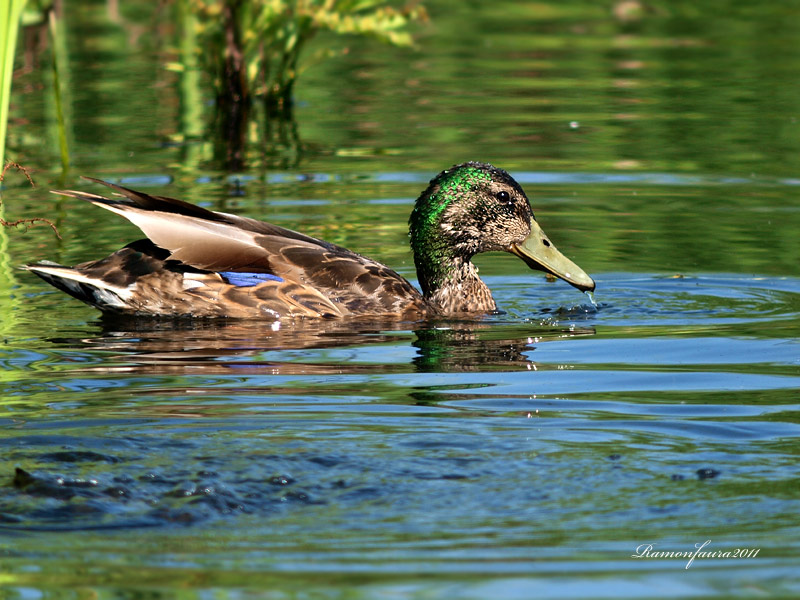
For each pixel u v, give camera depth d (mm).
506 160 18875
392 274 12930
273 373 10227
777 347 10930
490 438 8281
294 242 12930
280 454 7891
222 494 7223
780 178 17719
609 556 6453
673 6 33000
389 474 7559
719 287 13219
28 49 24469
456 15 32625
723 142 19875
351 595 6012
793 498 7160
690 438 8281
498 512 7020
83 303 12844
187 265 12484
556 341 11422
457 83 24922
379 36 21906
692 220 15766
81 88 24109
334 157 19078
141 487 7332
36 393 9477
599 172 18203
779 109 22047
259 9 22516
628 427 8547
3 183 17500
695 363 10484
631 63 26531
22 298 12914
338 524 6875
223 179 17688
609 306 12719
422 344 11375
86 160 18734
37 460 7715
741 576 6227
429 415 8867
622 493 7266
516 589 6086
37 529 6781
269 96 23422
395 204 16438
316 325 12164
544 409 9055
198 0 22656
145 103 23047
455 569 6305
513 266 14930
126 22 29859
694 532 6734
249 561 6422
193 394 9477
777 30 29766
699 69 25703
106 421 8641
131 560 6438
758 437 8281
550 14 32531
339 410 9008
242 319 12336
